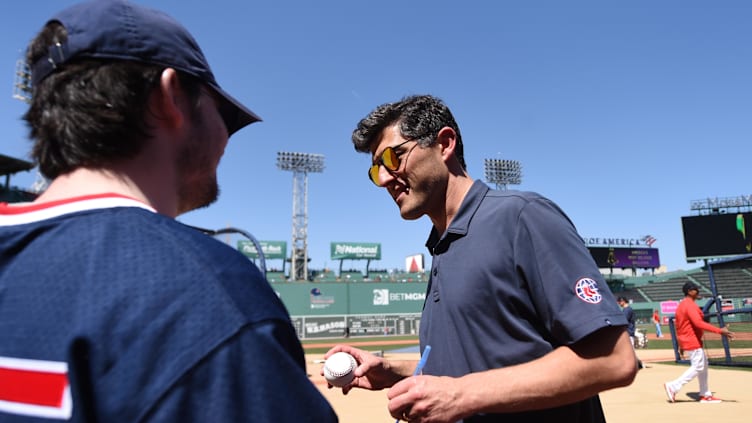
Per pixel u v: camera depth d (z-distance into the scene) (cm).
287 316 81
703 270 4669
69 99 88
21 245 80
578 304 149
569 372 141
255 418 67
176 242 79
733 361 1215
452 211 202
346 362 197
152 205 92
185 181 104
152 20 96
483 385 139
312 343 3534
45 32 94
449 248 184
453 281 176
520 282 165
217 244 83
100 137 87
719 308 1228
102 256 75
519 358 161
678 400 762
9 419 68
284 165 5306
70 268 75
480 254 171
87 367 67
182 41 100
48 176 94
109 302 70
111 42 90
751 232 3181
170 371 66
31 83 97
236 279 77
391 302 4562
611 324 143
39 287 74
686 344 754
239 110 119
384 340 3909
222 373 67
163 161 96
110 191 88
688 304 755
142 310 69
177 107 98
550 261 157
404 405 139
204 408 65
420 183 199
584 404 173
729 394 806
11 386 69
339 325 4328
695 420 607
